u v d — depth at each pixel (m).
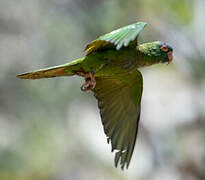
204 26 17.06
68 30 16.28
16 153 15.79
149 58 7.30
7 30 16.84
